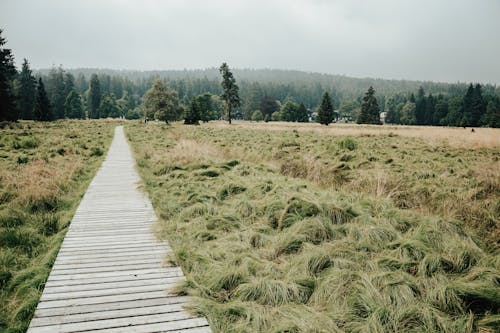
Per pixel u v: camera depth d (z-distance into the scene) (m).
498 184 9.20
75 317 3.51
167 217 7.19
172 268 4.74
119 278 4.39
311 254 4.89
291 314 3.71
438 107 89.56
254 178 9.63
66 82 88.56
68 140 21.39
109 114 84.75
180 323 3.50
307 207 6.51
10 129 30.47
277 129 39.94
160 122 70.00
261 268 4.80
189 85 145.25
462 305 3.93
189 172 11.38
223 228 6.49
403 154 16.64
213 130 37.84
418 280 4.38
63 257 5.00
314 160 12.61
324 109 59.75
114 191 9.28
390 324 3.52
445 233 5.85
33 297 3.97
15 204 7.32
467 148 20.30
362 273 4.39
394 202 8.34
